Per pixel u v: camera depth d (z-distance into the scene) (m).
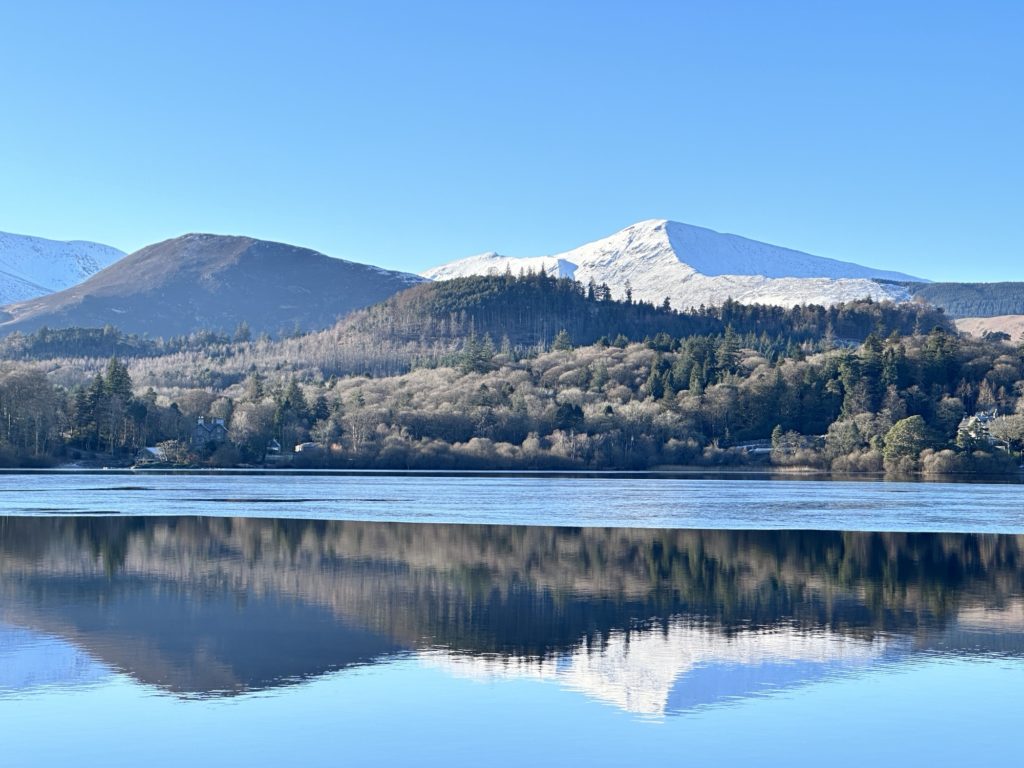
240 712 42.06
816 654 51.50
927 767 37.00
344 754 37.66
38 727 40.22
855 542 96.06
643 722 41.22
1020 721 41.56
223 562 79.62
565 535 100.44
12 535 95.31
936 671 48.50
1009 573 77.25
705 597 66.44
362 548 88.75
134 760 37.00
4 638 53.41
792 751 38.38
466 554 85.38
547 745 38.75
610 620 59.16
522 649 52.06
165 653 50.62
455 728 40.41
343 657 50.19
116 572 74.44
